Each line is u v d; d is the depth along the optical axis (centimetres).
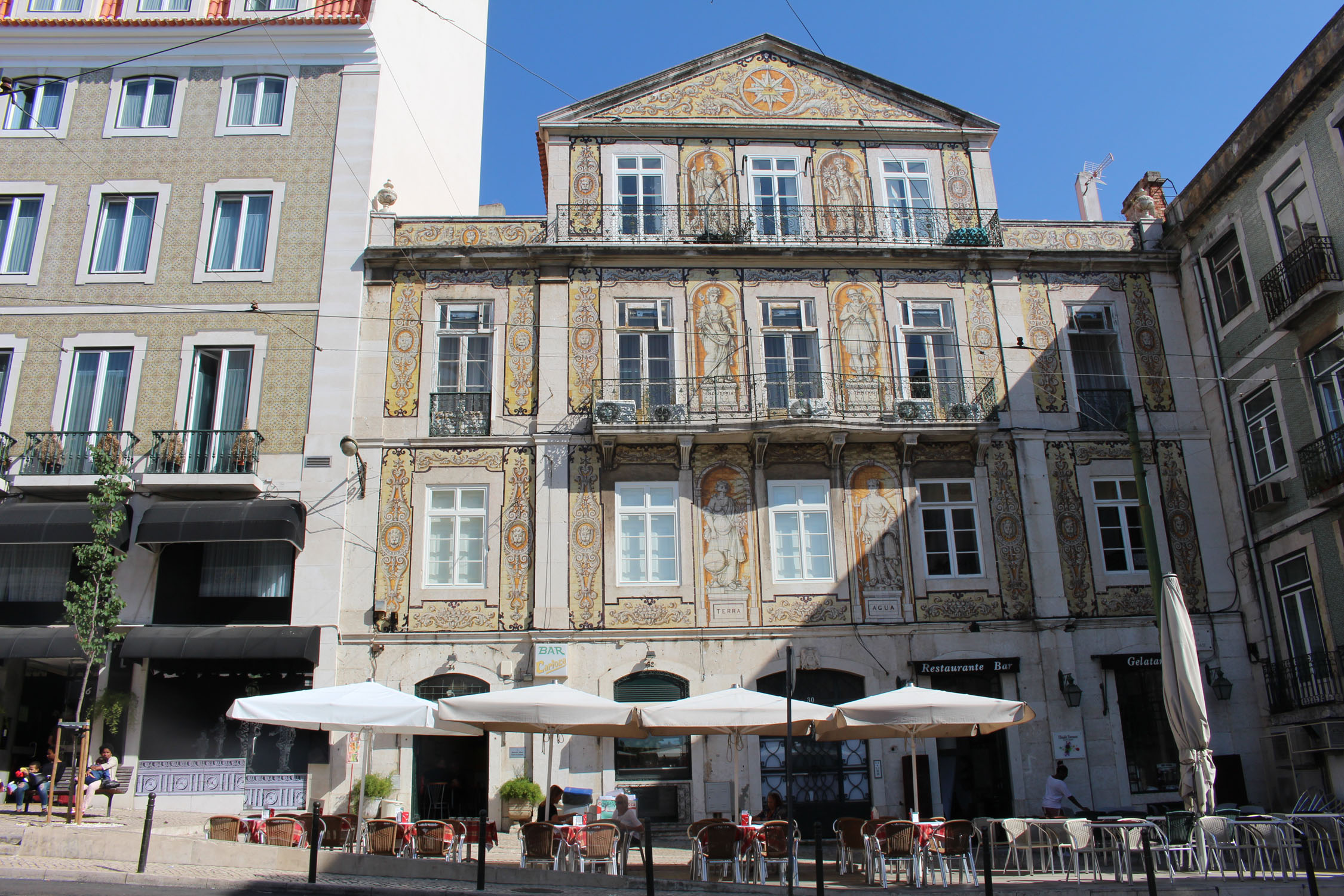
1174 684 1373
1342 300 1680
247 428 1900
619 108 2131
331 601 1798
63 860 1177
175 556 1834
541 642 1792
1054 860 1348
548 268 2008
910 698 1342
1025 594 1873
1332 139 1705
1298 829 1215
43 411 1908
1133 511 1947
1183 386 2034
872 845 1281
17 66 2112
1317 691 1700
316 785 1736
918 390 1989
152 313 1961
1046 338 2038
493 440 1908
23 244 2009
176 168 2050
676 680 1800
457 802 1758
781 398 1958
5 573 1819
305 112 2089
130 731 1739
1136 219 2195
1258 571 1867
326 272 1988
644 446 1909
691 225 2062
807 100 2161
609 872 1266
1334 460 1667
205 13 2170
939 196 2134
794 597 1844
